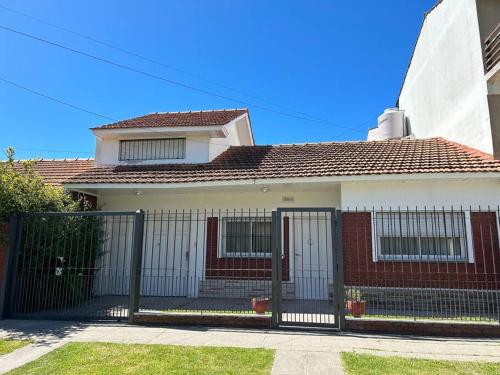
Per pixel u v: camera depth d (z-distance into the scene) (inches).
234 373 194.4
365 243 394.6
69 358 216.5
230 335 266.7
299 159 478.6
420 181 393.7
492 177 365.1
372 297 380.5
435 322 268.8
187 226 476.1
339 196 444.5
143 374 192.4
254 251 453.4
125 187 443.2
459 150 443.8
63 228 374.6
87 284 406.9
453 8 492.1
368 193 402.9
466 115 456.8
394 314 344.2
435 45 556.1
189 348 234.8
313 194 454.9
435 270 378.9
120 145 541.6
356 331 275.9
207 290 451.2
